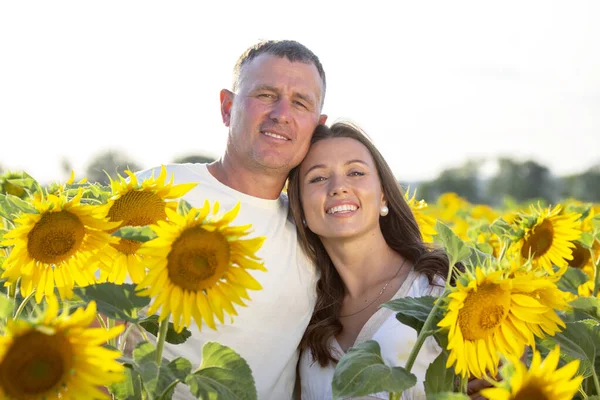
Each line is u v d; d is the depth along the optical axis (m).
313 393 4.06
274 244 4.14
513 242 4.36
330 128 4.46
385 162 4.43
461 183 38.97
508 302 2.64
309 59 4.35
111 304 2.65
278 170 4.19
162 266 2.39
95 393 2.08
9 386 2.03
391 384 2.55
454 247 2.79
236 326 3.86
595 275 4.40
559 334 3.06
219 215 2.49
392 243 4.38
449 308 2.59
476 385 3.54
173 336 3.03
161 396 2.44
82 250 2.73
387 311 4.02
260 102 4.18
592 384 3.54
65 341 2.07
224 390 2.51
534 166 39.78
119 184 2.90
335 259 4.25
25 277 2.70
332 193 4.13
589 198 38.66
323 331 4.10
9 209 2.76
